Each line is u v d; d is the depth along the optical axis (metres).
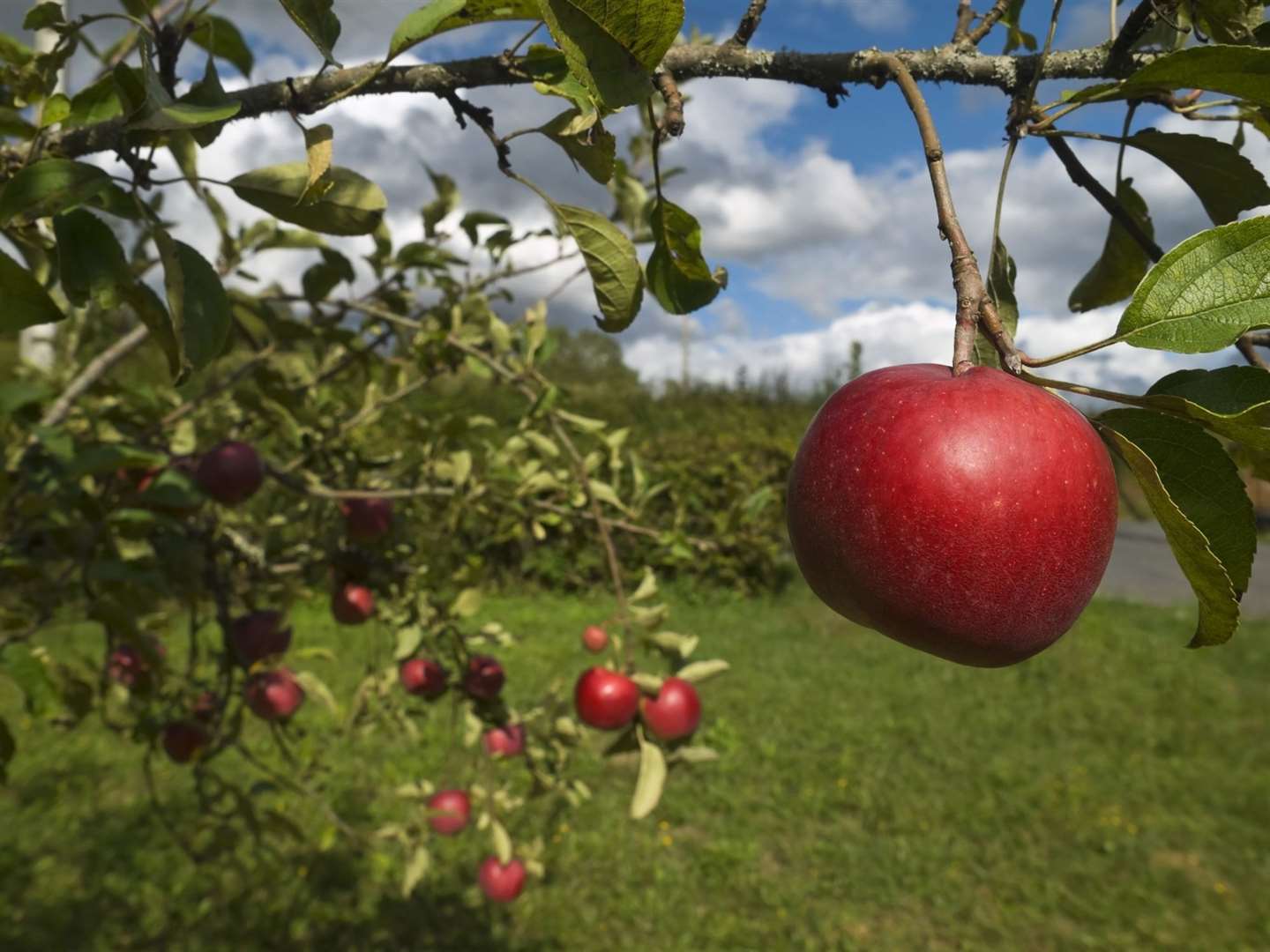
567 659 7.89
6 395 1.68
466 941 4.22
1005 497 0.74
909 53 0.87
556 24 0.64
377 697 2.56
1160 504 0.68
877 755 6.56
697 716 1.83
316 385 2.65
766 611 10.73
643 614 1.89
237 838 2.44
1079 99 0.84
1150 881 5.02
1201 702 8.09
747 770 6.23
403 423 2.54
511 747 2.47
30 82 1.07
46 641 6.11
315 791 2.72
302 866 4.66
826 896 4.80
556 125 0.87
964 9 0.90
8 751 1.51
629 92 0.67
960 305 0.72
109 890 4.38
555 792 2.51
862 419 0.81
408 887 2.41
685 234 0.95
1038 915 4.70
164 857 4.68
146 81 0.79
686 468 10.84
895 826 5.54
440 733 6.15
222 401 2.94
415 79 0.87
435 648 2.50
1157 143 1.02
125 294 0.91
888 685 8.18
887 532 0.76
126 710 2.36
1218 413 0.67
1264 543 17.61
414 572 2.44
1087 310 1.32
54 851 4.71
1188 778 6.39
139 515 1.70
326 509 2.49
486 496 2.42
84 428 2.25
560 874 4.82
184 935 4.09
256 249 2.20
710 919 4.51
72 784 5.47
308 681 2.34
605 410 12.66
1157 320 0.65
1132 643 9.84
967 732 7.12
